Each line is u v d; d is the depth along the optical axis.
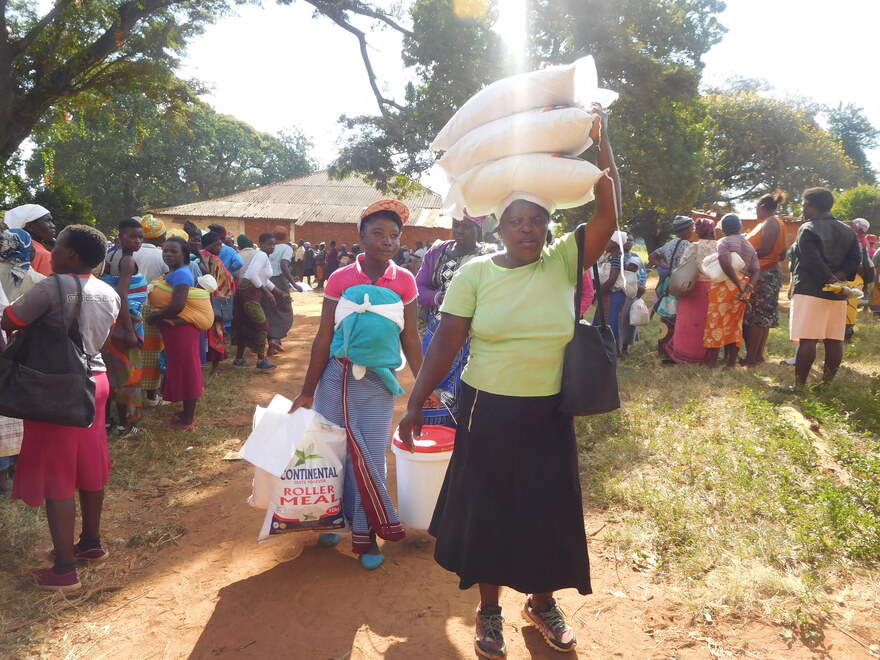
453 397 3.84
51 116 19.86
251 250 8.44
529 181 2.26
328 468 3.29
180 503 4.19
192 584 3.20
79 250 3.06
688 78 16.78
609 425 5.25
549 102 2.34
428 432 3.71
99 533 3.54
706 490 4.01
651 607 2.93
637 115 20.20
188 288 5.33
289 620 2.88
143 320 5.49
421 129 15.70
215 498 4.26
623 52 16.28
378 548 3.40
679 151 20.77
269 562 3.41
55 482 3.05
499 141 2.27
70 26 15.83
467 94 15.45
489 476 2.42
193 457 4.99
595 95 2.44
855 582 3.00
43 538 3.62
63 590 3.10
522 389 2.37
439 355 2.49
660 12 18.81
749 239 7.92
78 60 15.52
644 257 47.00
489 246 4.07
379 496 3.24
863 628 2.69
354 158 16.06
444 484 2.72
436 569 3.31
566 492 2.45
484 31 15.60
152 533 3.72
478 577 2.45
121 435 5.29
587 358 2.33
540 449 2.42
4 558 3.35
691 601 2.90
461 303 2.45
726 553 3.23
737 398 5.76
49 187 18.72
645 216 32.91
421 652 2.65
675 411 5.66
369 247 3.30
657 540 3.46
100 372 3.28
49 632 2.81
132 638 2.78
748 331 7.80
